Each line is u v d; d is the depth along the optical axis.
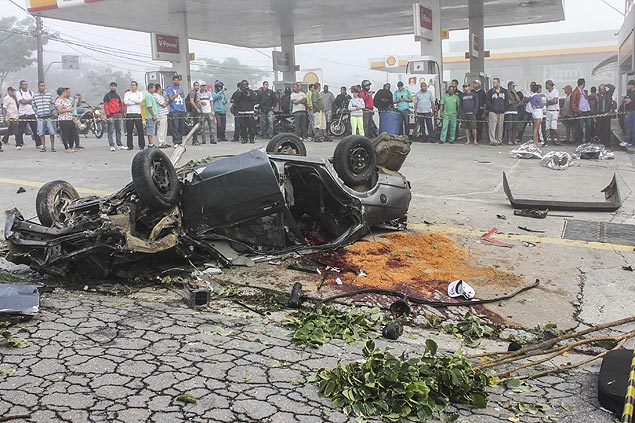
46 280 6.82
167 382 4.29
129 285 6.70
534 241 8.18
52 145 16.84
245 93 18.80
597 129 18.16
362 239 8.09
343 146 7.75
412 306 6.20
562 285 6.80
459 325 5.85
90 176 12.48
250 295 6.45
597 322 5.96
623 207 10.02
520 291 6.59
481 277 6.96
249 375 4.46
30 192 10.90
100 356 4.69
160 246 6.55
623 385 4.21
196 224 7.04
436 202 10.34
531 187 11.61
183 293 6.46
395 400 4.04
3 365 4.47
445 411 4.13
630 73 19.16
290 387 4.30
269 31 28.17
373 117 20.69
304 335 5.24
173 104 18.11
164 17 23.70
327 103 20.64
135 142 19.78
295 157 7.41
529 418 4.10
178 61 22.09
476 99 18.38
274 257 7.32
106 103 16.89
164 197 6.59
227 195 6.98
